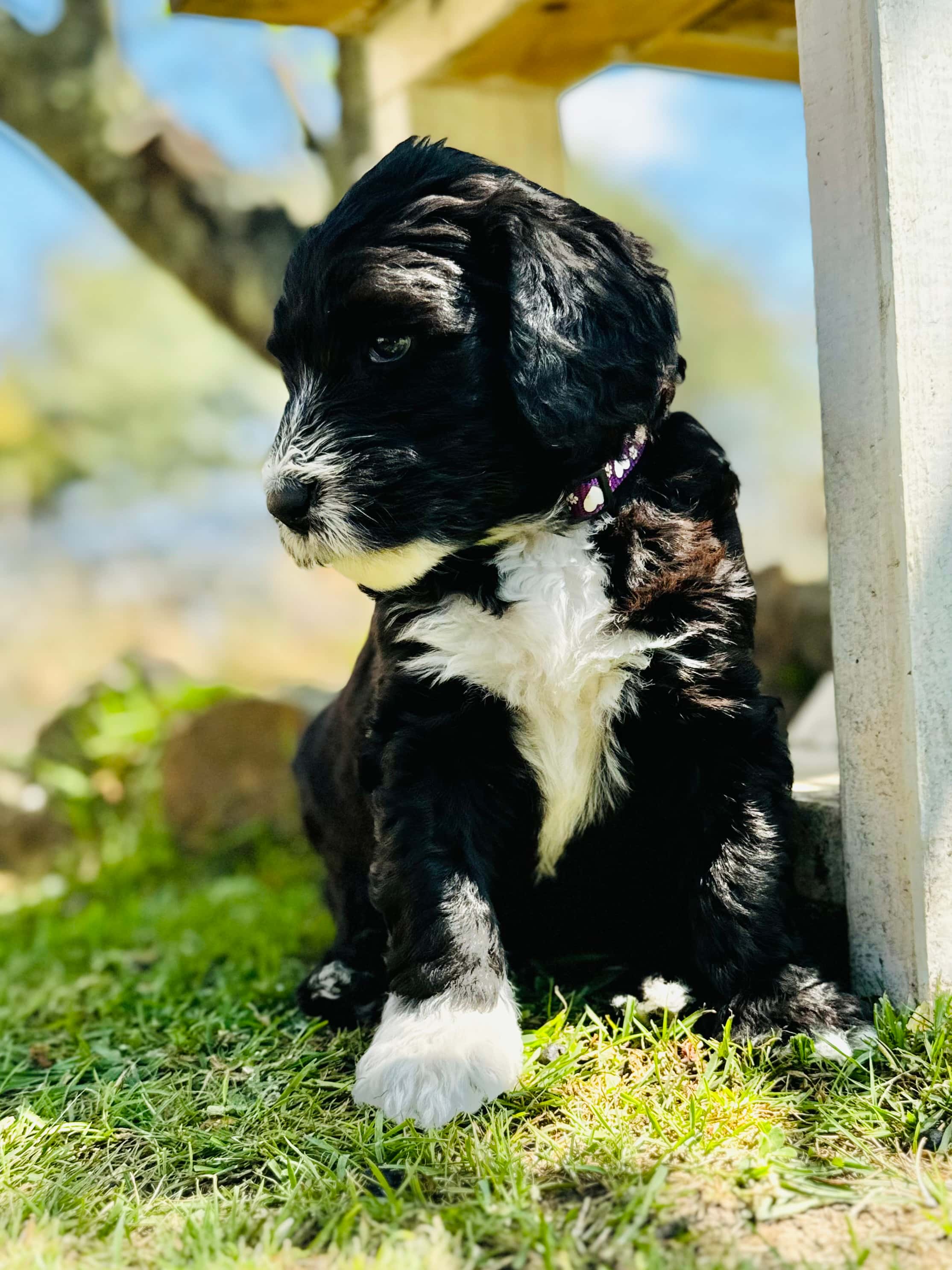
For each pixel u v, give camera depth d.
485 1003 0.48
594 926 0.55
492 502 0.47
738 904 0.49
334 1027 0.56
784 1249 0.37
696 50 0.74
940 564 0.48
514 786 0.51
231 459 2.70
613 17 0.68
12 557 2.61
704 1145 0.42
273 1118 0.47
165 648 2.45
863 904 0.51
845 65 0.48
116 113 1.02
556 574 0.49
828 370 0.50
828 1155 0.42
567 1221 0.39
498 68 0.73
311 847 0.68
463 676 0.50
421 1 0.72
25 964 0.78
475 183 0.48
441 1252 0.37
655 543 0.49
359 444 0.46
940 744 0.48
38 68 1.00
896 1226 0.38
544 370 0.46
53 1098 0.51
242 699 1.05
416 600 0.50
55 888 1.06
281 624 2.54
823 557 2.28
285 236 1.05
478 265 0.47
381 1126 0.44
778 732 0.50
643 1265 0.36
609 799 0.52
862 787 0.50
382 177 0.49
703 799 0.50
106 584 2.60
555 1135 0.44
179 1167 0.45
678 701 0.49
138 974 0.71
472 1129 0.44
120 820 1.10
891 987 0.50
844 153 0.49
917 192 0.48
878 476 0.49
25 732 2.07
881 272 0.48
